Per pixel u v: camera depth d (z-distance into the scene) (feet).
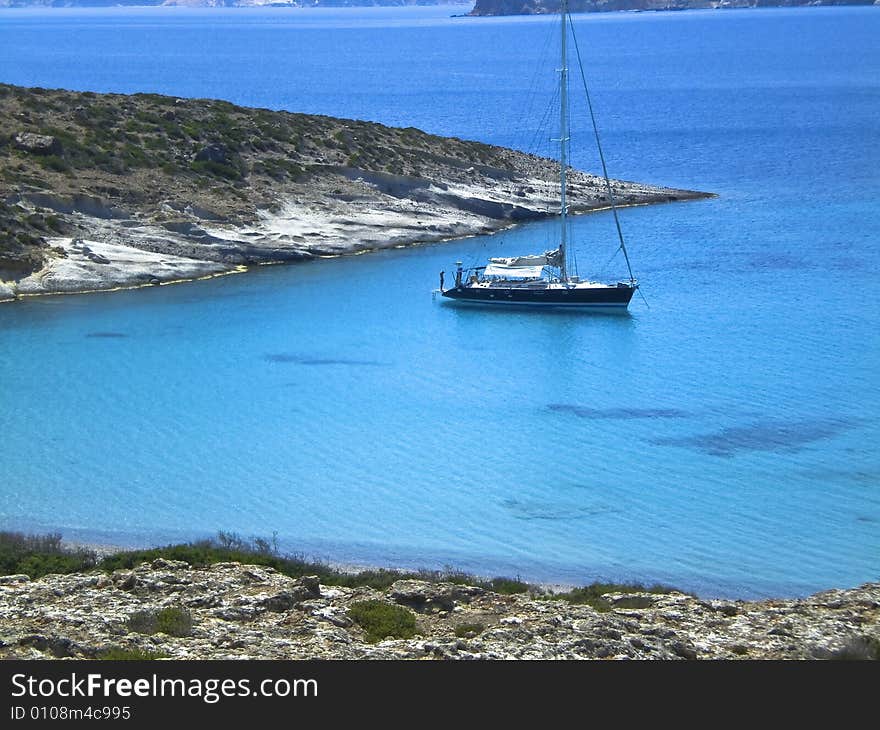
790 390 198.90
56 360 222.07
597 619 102.17
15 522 150.41
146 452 176.04
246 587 112.27
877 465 166.71
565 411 192.34
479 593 111.86
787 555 139.85
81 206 299.17
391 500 157.69
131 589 111.45
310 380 211.00
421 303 265.54
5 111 341.21
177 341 235.40
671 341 230.68
